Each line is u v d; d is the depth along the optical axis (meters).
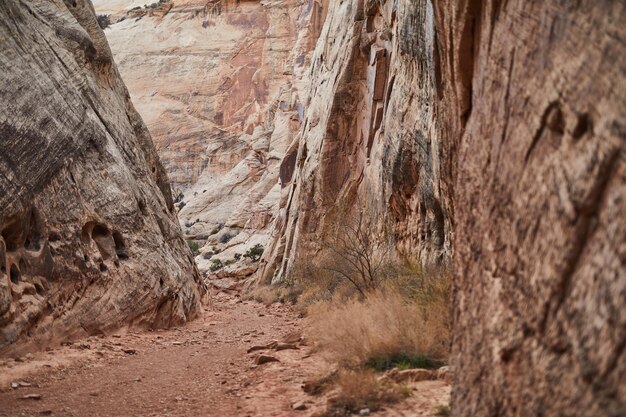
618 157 2.42
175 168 81.00
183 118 83.06
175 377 8.25
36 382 8.03
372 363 6.90
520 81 3.64
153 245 15.91
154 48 89.31
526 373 2.91
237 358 9.51
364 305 10.13
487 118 4.41
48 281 10.88
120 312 13.03
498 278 3.62
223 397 6.70
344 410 5.38
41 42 13.37
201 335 13.77
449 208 8.62
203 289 23.45
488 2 4.69
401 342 7.14
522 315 3.11
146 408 6.47
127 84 87.81
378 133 22.72
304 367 7.91
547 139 3.17
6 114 10.57
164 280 15.66
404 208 17.44
